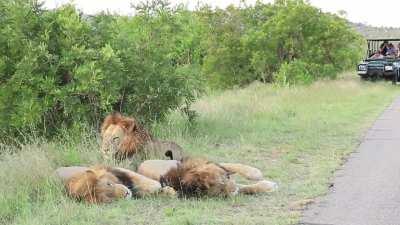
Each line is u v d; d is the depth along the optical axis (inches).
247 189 331.9
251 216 290.2
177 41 556.4
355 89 1038.4
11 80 451.2
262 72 1144.8
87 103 475.8
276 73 1131.9
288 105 781.9
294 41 1172.5
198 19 1070.4
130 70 494.3
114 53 475.8
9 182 332.8
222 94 915.4
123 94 493.4
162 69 506.9
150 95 499.2
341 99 890.1
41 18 477.7
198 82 534.9
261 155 457.4
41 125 466.3
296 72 1085.1
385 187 352.2
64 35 478.3
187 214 291.3
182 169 326.0
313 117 679.7
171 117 553.6
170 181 325.1
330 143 515.5
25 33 470.9
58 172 339.6
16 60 469.4
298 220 284.0
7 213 293.1
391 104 852.6
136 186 321.7
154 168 339.6
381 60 1264.8
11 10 468.4
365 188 350.0
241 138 510.3
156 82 498.6
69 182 321.7
